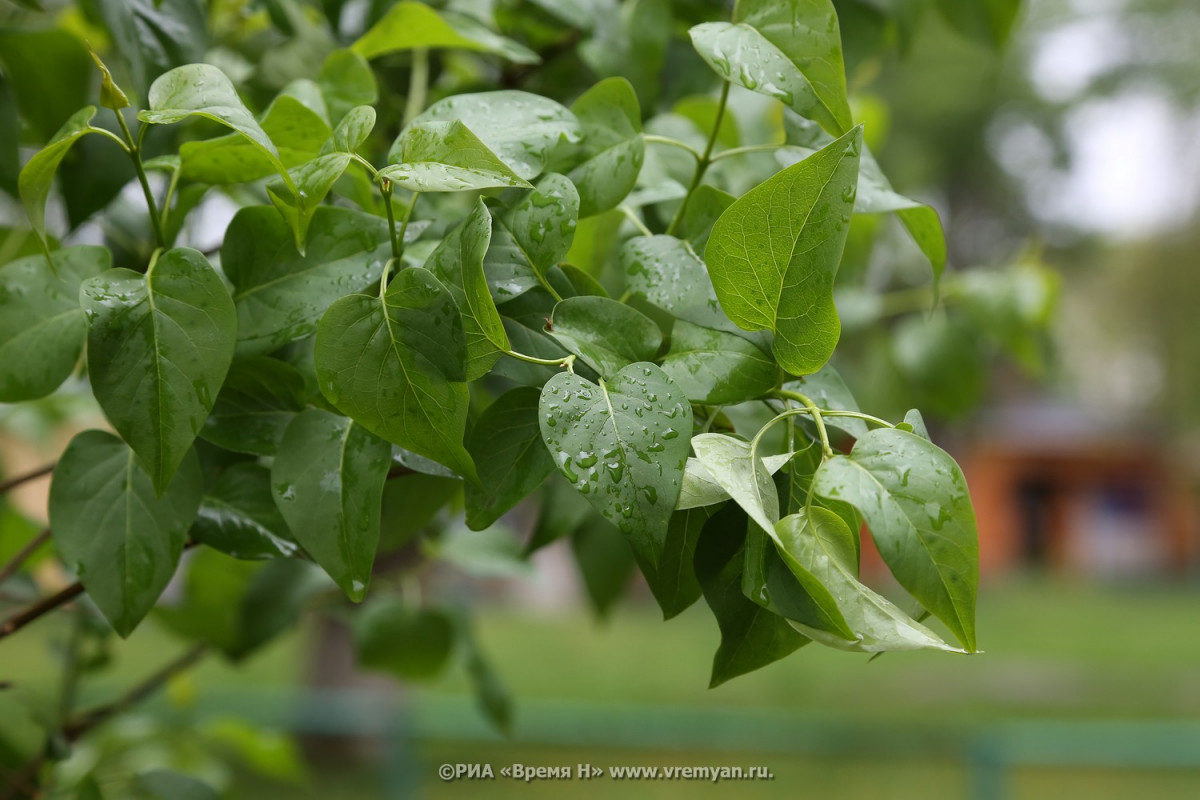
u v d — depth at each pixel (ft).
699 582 3.15
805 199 3.08
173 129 3.85
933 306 3.39
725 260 3.10
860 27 4.68
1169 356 78.13
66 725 4.93
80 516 3.25
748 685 50.08
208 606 5.19
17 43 3.81
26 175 3.15
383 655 5.58
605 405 3.07
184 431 3.11
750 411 3.38
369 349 3.11
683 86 4.59
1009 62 68.85
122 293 3.13
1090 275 81.87
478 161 3.11
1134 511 103.81
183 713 7.97
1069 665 59.93
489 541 6.02
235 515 3.37
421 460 3.21
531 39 4.80
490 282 3.18
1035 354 6.37
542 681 50.26
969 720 43.93
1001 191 82.84
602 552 4.92
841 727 14.75
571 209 3.18
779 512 3.13
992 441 101.45
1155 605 88.69
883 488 3.00
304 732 15.17
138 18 3.71
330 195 3.57
